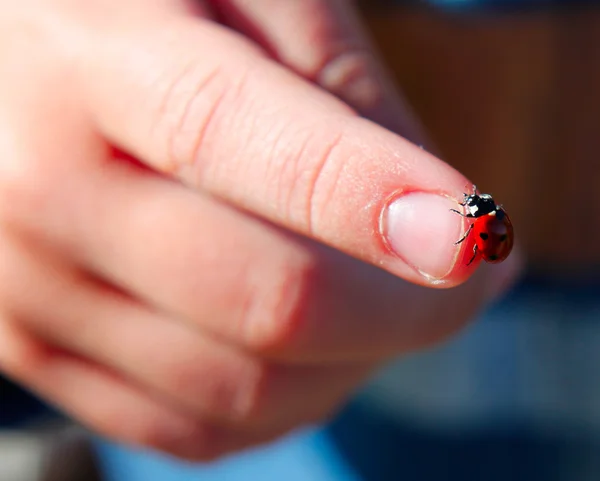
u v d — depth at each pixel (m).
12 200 0.26
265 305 0.25
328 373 0.27
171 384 0.27
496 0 0.48
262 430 0.28
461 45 0.49
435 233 0.22
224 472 0.37
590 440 0.38
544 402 0.41
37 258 0.26
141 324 0.26
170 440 0.28
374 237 0.22
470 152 0.50
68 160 0.25
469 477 0.36
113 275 0.26
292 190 0.23
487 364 0.44
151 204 0.25
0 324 0.27
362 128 0.23
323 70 0.26
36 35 0.26
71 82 0.25
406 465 0.37
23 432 0.32
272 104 0.23
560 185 0.50
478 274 0.27
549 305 0.49
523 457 0.38
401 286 0.26
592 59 0.48
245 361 0.26
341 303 0.25
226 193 0.24
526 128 0.50
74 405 0.28
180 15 0.25
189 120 0.24
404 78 0.50
